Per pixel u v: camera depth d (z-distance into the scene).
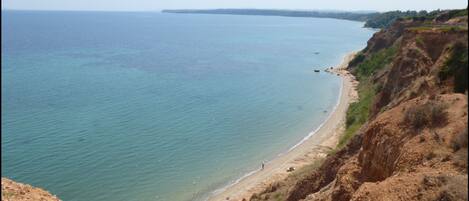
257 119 65.56
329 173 28.83
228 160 49.00
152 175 44.66
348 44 190.62
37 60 122.62
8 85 83.56
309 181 30.00
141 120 62.94
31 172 43.38
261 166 47.03
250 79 98.62
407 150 19.45
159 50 158.75
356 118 58.53
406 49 44.75
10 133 53.94
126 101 74.06
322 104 74.88
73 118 62.47
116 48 162.12
